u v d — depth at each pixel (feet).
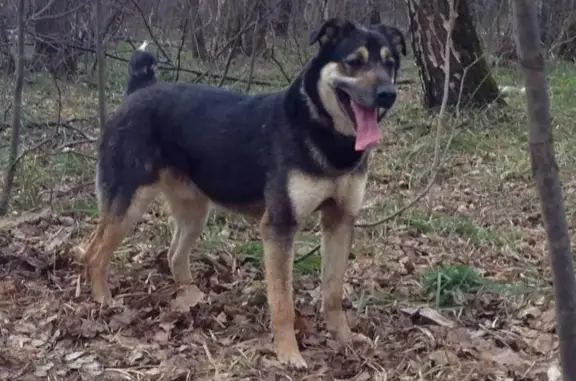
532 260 12.44
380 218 13.30
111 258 11.53
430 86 19.99
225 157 10.38
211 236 12.49
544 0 33.30
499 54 25.38
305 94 9.90
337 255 10.38
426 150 16.37
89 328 10.36
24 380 9.54
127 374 9.71
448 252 12.60
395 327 10.67
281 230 9.98
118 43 26.50
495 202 14.49
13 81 18.92
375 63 9.89
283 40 26.23
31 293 11.12
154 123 10.80
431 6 19.42
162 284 11.48
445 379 9.71
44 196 13.80
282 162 9.94
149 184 10.85
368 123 9.77
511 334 10.52
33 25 19.61
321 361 10.05
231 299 11.16
